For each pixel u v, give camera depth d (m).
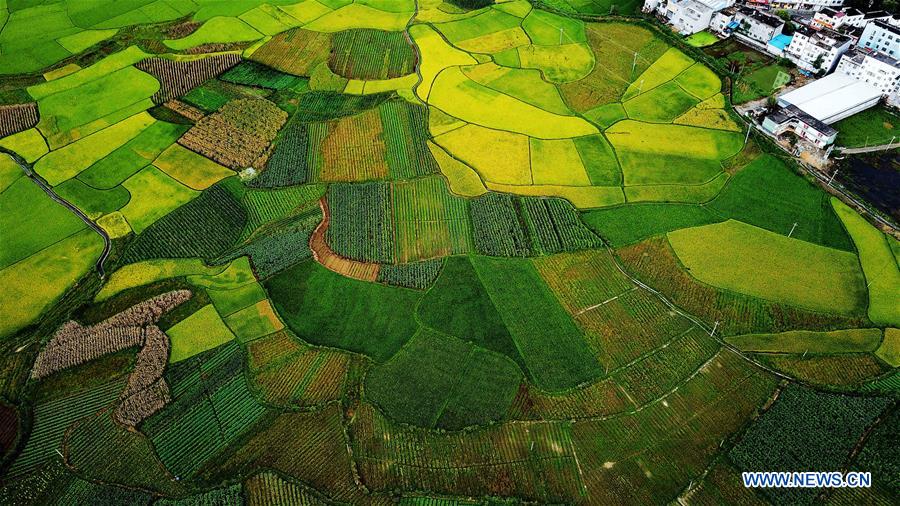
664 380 56.75
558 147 84.62
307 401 55.81
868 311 62.03
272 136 86.69
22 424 54.16
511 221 73.50
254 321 62.69
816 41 93.56
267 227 73.31
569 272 67.31
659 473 50.09
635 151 83.62
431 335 61.19
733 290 64.56
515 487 49.62
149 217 74.31
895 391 54.69
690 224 72.44
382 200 76.62
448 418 54.50
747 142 83.75
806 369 57.12
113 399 56.12
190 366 58.75
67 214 74.75
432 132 87.38
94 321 63.12
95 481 50.38
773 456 50.34
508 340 60.53
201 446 52.59
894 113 87.12
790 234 70.56
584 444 52.31
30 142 85.75
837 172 78.19
